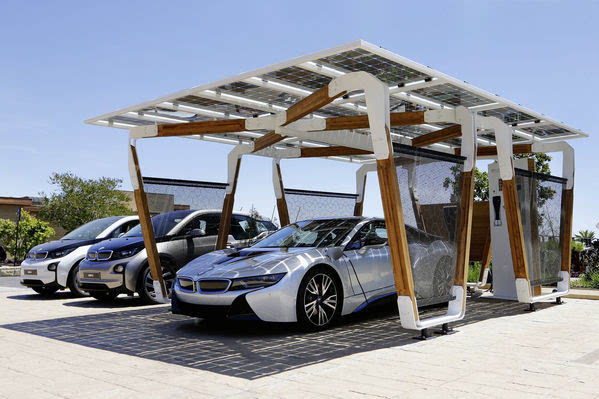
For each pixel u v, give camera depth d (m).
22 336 5.49
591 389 3.33
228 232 8.73
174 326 6.07
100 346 4.93
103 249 8.39
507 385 3.42
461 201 5.74
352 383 3.50
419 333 5.44
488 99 6.79
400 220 4.73
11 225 20.27
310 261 5.55
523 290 6.90
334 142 7.63
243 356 4.43
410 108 7.40
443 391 3.29
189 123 7.24
